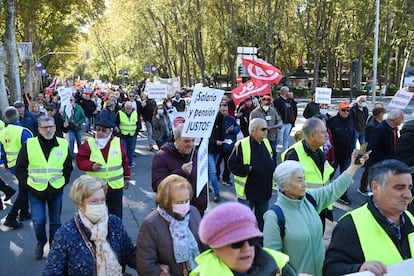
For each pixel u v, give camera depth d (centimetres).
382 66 5244
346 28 4075
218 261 209
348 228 273
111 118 1125
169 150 447
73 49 5900
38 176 527
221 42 4216
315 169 458
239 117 1160
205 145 429
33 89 4288
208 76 5866
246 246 201
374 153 686
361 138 1131
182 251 312
